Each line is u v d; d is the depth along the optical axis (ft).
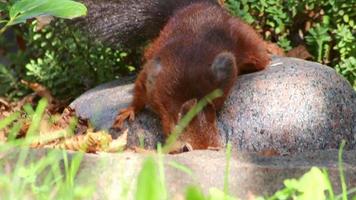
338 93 37.11
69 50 47.93
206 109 34.68
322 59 46.47
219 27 38.91
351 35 44.80
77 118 39.70
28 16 29.01
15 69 51.24
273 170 27.37
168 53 37.09
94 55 47.85
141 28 45.55
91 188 21.72
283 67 38.52
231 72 36.04
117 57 48.14
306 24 47.39
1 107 46.83
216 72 35.81
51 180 24.75
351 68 44.14
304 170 27.50
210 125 34.37
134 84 39.55
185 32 38.83
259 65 39.22
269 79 37.29
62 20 47.11
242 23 40.14
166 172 26.66
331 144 36.11
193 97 35.50
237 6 46.21
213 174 27.14
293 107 36.22
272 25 47.03
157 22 44.88
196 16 40.22
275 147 35.70
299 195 22.65
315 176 21.20
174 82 35.83
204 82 35.68
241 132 35.81
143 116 37.83
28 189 23.35
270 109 36.17
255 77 37.86
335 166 28.96
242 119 36.01
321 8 46.68
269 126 35.83
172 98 35.76
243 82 37.47
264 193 27.02
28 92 49.73
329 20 46.47
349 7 45.78
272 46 46.06
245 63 38.96
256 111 36.17
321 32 45.78
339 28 44.93
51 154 25.04
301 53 46.29
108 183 25.94
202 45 37.45
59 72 48.21
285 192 21.57
